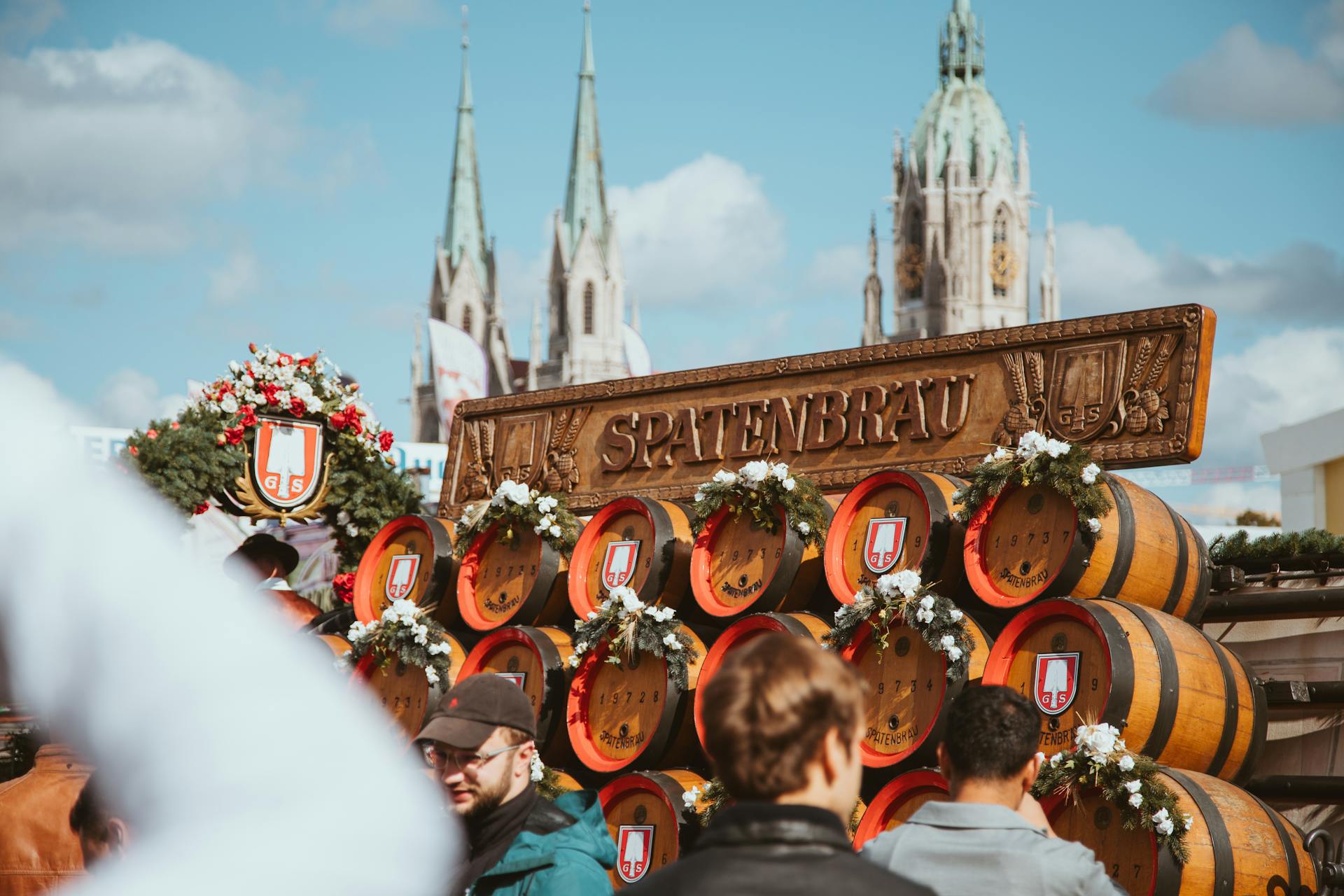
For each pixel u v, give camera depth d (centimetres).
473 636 859
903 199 15150
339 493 1087
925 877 345
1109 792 539
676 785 682
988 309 14562
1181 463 676
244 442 1044
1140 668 569
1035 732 361
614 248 13875
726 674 250
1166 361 688
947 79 15262
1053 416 723
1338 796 627
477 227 14100
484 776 400
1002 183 14700
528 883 373
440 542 865
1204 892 530
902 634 638
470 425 1030
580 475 948
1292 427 1855
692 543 766
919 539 667
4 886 738
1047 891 335
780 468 710
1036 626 603
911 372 787
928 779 596
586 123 13888
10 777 991
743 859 234
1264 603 691
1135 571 621
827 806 246
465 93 14188
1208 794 554
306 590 1678
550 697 746
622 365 13812
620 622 718
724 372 874
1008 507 645
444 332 6244
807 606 732
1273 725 673
